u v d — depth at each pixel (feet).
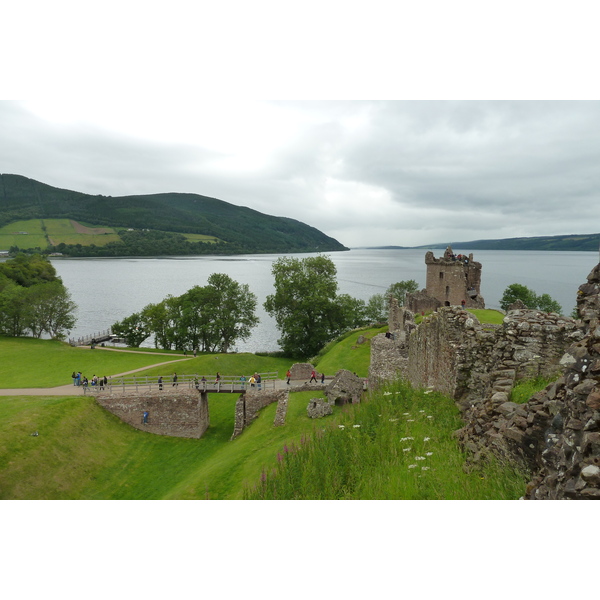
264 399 146.72
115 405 149.38
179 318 292.81
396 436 48.93
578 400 25.04
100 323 452.76
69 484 113.80
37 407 135.85
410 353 92.63
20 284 428.56
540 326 44.11
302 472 47.88
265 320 474.49
